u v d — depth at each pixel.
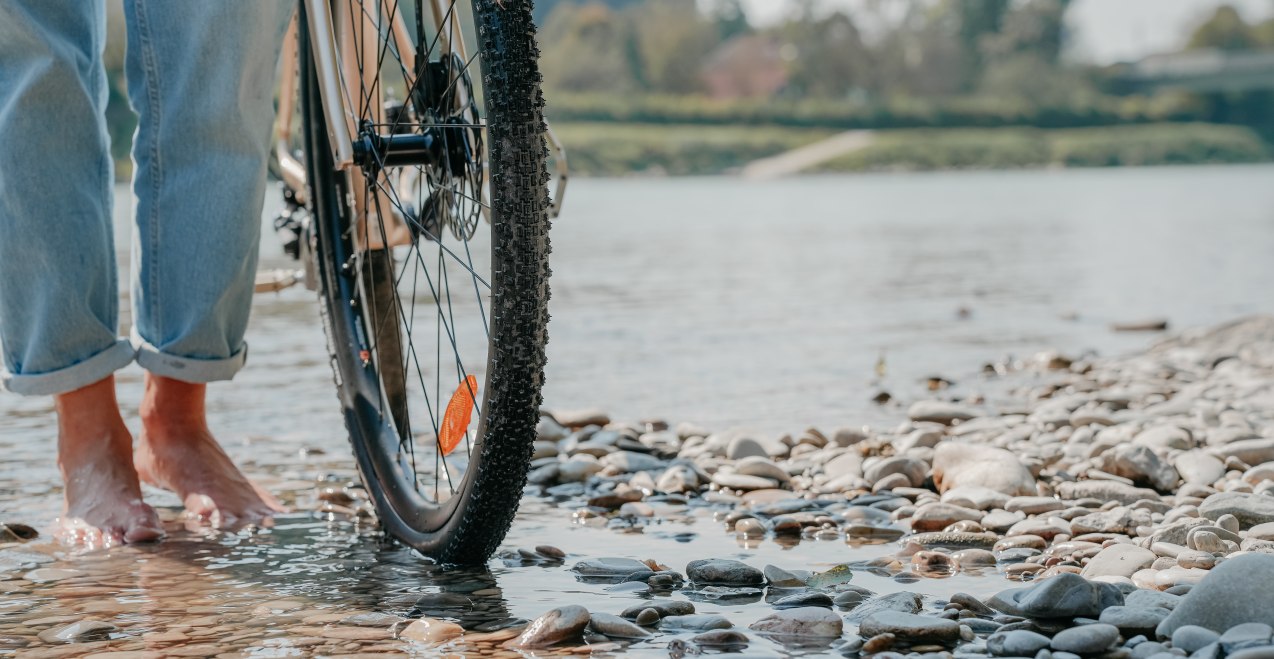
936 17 100.69
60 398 2.25
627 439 2.99
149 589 1.85
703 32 86.19
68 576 1.92
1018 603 1.69
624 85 75.00
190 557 2.04
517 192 1.73
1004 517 2.23
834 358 4.44
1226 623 1.52
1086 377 4.07
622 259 8.80
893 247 10.39
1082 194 25.61
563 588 1.86
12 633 1.65
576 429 3.17
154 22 2.17
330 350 2.34
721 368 4.18
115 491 2.21
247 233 2.26
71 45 2.14
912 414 3.30
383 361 2.28
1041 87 85.88
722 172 61.75
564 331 5.05
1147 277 7.69
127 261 6.58
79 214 2.17
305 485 2.56
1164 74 88.62
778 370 4.16
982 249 10.18
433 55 2.00
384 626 1.67
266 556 2.05
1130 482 2.52
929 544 2.13
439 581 1.90
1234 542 1.98
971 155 69.31
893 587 1.86
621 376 4.00
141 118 2.23
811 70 82.38
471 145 1.89
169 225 2.24
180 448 2.36
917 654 1.53
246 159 2.23
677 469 2.63
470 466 1.86
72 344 2.19
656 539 2.18
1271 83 86.06
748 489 2.55
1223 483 2.49
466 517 1.88
